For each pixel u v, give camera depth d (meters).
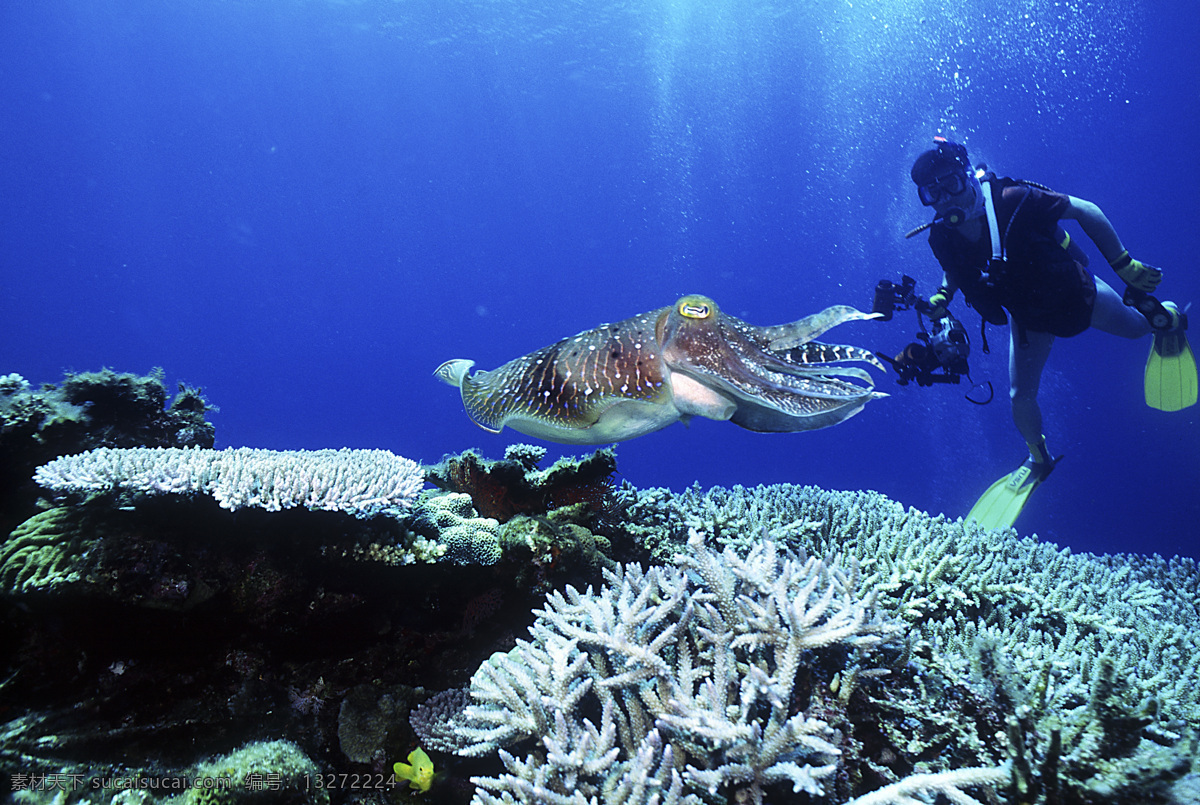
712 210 55.41
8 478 3.48
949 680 2.51
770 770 1.94
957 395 37.88
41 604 2.57
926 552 3.68
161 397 4.32
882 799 1.99
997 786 2.07
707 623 2.39
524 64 44.56
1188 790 1.93
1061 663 2.91
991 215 5.16
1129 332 5.72
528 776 2.10
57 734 2.47
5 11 42.78
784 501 4.52
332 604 2.89
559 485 3.85
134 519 2.78
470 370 2.92
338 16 40.97
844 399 2.35
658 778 1.94
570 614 2.61
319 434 65.50
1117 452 30.12
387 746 2.81
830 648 2.34
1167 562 5.19
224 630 2.82
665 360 2.27
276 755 2.50
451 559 3.02
